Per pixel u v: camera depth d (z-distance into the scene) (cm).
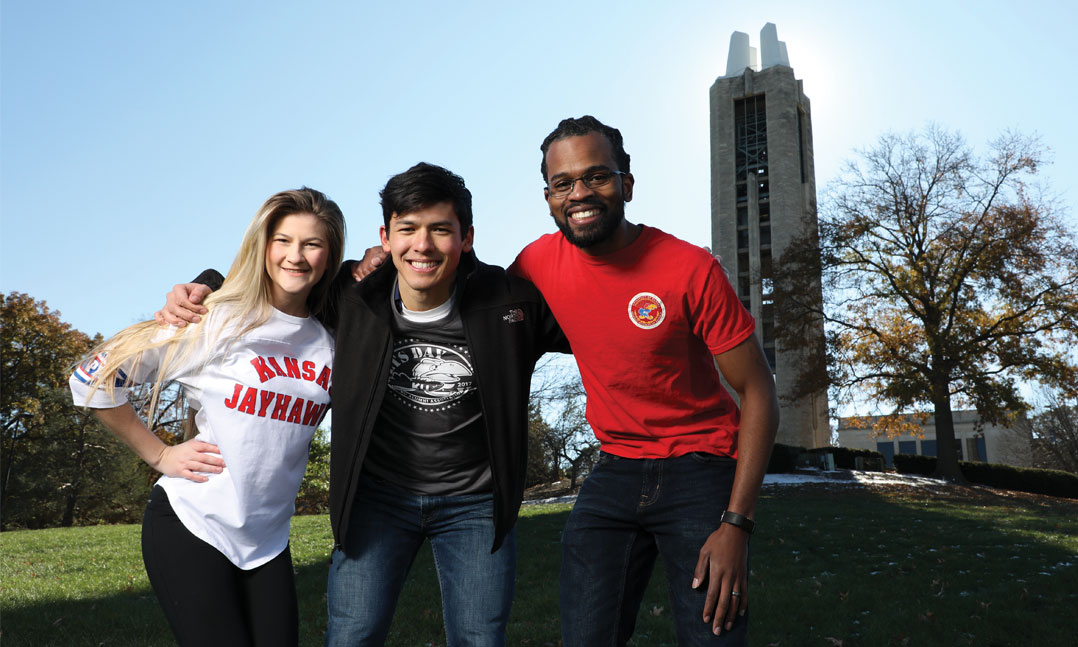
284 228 250
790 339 2989
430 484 265
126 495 3328
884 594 658
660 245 252
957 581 715
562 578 266
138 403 259
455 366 259
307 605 620
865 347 2814
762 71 4869
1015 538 1023
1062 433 4206
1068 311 2545
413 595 643
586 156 243
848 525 1191
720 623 237
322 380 260
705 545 241
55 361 3272
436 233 242
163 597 235
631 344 254
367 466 263
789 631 546
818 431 4219
